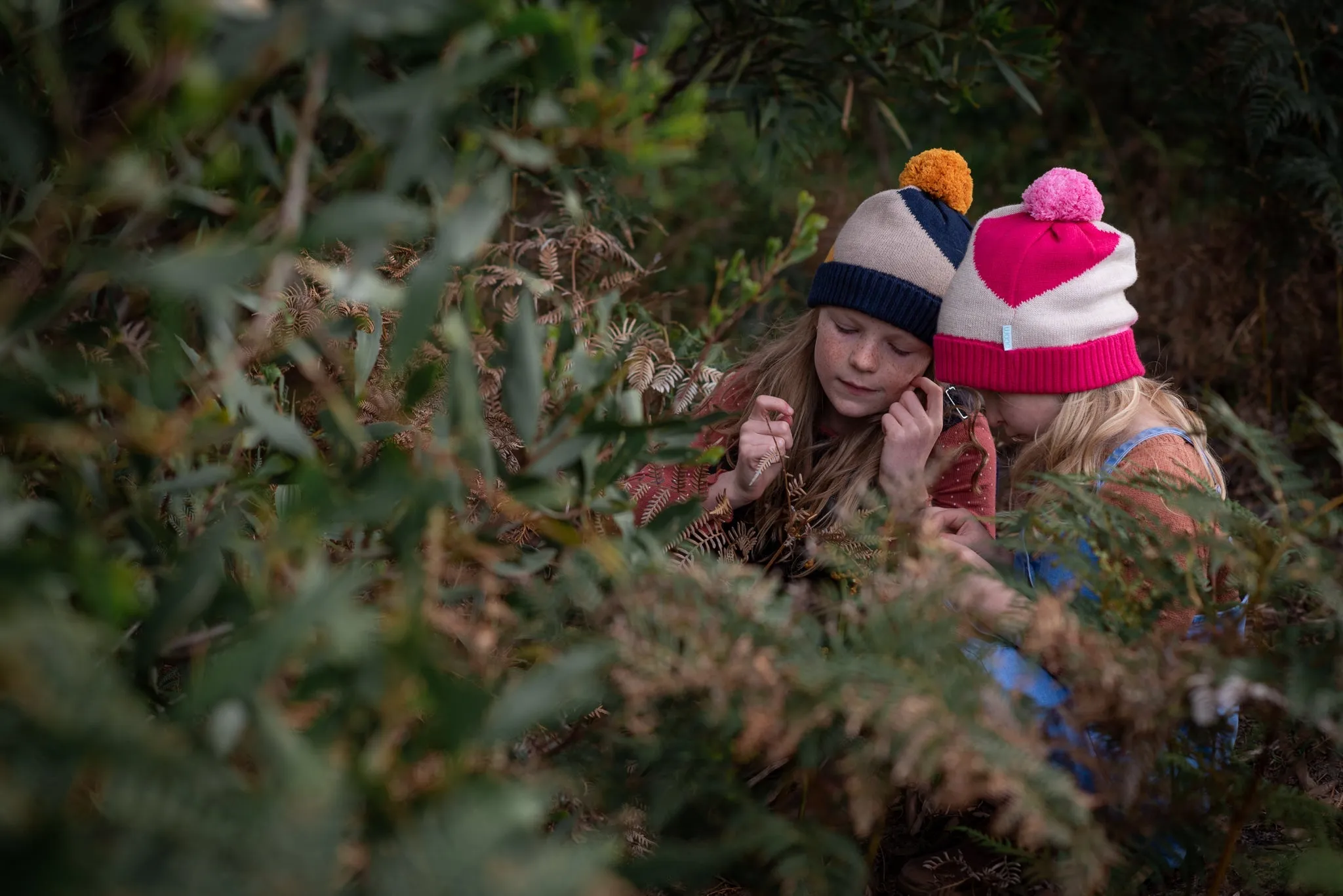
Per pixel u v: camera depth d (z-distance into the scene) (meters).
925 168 1.93
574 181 1.87
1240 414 2.98
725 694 0.84
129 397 0.70
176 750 0.52
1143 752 0.97
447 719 0.60
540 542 1.10
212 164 0.66
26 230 0.73
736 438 1.88
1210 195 3.25
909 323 1.81
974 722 0.82
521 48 0.66
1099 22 3.46
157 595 0.73
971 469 1.76
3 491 0.63
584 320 1.39
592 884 0.55
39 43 0.75
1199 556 1.12
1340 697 0.92
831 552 1.15
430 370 0.74
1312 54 3.08
